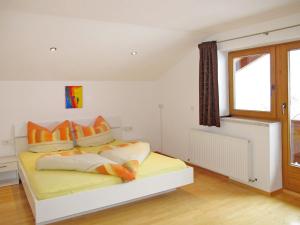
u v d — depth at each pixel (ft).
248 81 13.70
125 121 18.34
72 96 16.34
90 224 9.70
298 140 11.87
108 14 10.72
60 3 9.35
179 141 17.62
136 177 10.69
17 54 12.75
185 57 16.47
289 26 10.95
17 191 12.90
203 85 14.67
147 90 18.99
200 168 15.89
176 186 11.71
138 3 9.43
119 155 11.95
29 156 13.62
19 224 9.82
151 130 19.36
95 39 12.95
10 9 9.92
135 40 13.78
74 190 9.55
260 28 12.12
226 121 13.96
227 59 14.57
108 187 10.06
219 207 10.90
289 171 12.14
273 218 9.95
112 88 17.67
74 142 15.81
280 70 12.14
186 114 16.83
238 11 10.42
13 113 14.88
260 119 13.10
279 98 12.26
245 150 12.59
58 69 14.76
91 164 10.76
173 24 12.34
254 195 12.06
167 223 9.70
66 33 12.05
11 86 14.71
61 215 9.26
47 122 15.70
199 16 11.10
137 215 10.32
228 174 13.61
